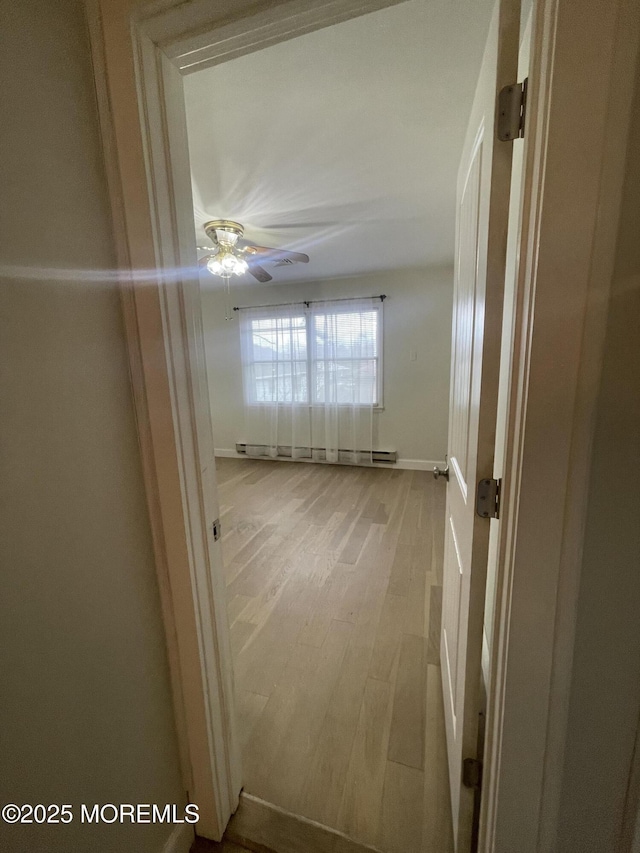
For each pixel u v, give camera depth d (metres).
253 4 0.65
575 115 0.50
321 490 3.71
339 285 4.23
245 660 1.59
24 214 0.58
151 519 0.86
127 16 0.66
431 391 4.12
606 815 0.69
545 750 0.69
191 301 0.83
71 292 0.66
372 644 1.67
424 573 2.23
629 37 0.47
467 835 0.89
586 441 0.58
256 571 2.29
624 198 0.52
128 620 0.80
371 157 1.72
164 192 0.75
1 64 0.54
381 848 0.97
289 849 0.98
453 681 1.08
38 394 0.60
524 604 0.65
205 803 0.99
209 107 1.37
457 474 1.13
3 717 0.56
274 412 4.68
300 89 1.29
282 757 1.20
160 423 0.80
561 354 0.57
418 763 1.17
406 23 1.05
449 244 2.98
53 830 0.64
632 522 0.60
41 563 0.61
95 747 0.72
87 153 0.69
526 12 0.93
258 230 2.59
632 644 0.63
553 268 0.55
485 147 0.74
